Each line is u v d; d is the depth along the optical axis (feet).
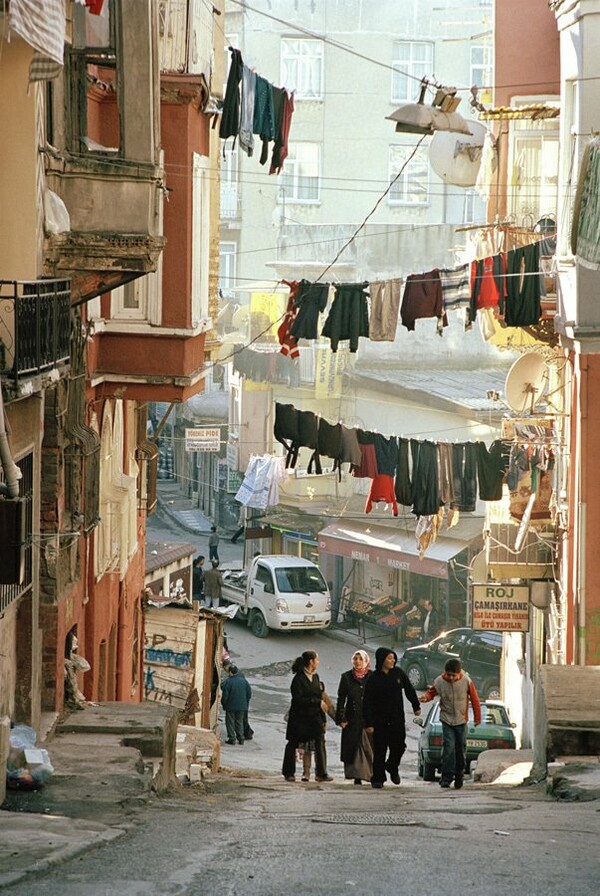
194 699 115.75
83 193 64.90
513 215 102.01
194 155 81.61
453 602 182.29
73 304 66.18
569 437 94.68
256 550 228.22
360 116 262.88
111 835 38.06
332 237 231.71
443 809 51.47
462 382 203.31
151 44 64.80
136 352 80.89
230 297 255.29
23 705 62.80
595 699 67.31
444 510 124.36
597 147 62.75
